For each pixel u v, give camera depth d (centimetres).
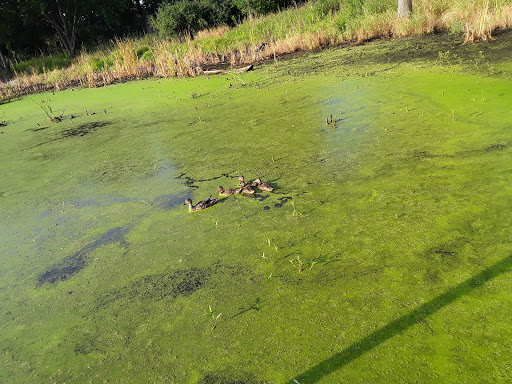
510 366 234
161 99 1032
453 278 304
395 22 1212
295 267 346
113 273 382
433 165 463
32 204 550
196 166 580
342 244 363
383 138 553
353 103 712
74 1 2239
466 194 400
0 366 298
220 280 347
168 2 2047
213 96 960
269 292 323
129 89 1244
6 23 2298
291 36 1380
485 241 335
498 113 557
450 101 632
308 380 246
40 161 711
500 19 1012
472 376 232
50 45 2758
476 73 736
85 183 589
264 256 364
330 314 291
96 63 1748
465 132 524
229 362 269
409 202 405
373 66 932
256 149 599
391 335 266
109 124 874
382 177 459
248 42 1490
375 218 391
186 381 261
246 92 938
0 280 400
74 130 875
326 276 329
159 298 339
